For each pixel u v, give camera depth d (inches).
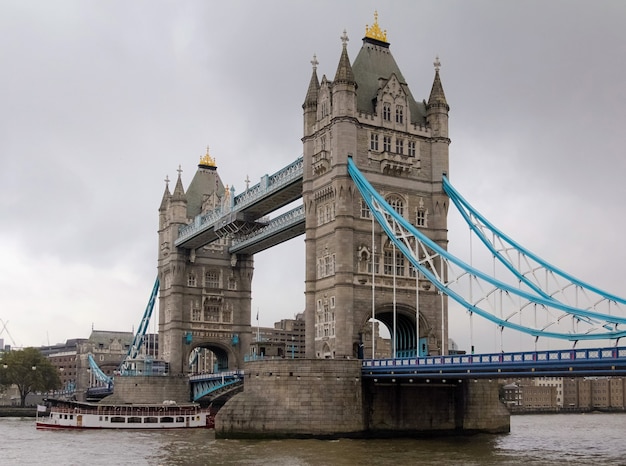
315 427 3184.1
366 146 3784.5
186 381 5438.0
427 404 3400.6
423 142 3946.9
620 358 2250.2
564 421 6727.4
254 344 4936.0
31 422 5526.6
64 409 4520.2
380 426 3284.9
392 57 4104.3
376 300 3666.3
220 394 4940.9
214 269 5910.4
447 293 3238.2
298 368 3230.8
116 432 4060.0
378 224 3747.5
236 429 3243.1
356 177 3656.5
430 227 3882.9
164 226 6122.1
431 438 3282.5
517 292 2938.0
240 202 4803.2
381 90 3875.5
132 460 2741.1
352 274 3627.0
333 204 3735.2
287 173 4266.7
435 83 4018.2
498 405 3602.4
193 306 5787.4
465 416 3489.2
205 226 5221.5
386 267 3750.0
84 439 3624.5
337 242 3646.7
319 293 3777.1
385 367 3147.1
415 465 2432.3
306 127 3976.4
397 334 3976.4
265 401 3238.2
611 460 2598.4
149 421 4320.9
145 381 5344.5
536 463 2492.6
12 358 7716.5
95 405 4384.8
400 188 3831.2
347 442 3083.2
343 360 3250.5
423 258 3816.4
